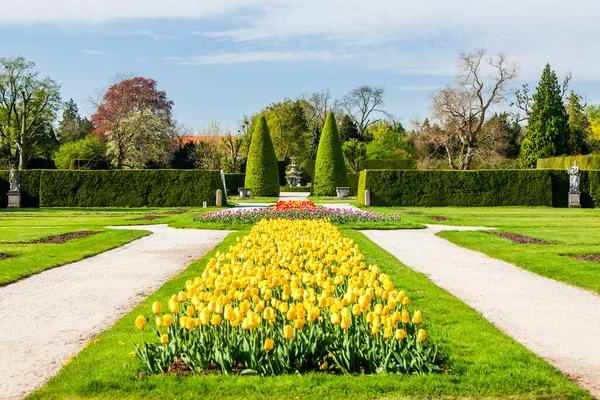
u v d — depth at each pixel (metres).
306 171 81.88
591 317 9.26
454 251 17.38
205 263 14.30
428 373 6.17
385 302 7.55
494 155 62.62
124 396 5.64
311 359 6.27
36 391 5.81
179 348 6.32
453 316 8.86
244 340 6.20
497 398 5.65
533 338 8.02
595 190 42.66
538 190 42.38
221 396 5.60
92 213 34.28
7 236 20.17
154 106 77.19
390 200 42.59
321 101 95.06
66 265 14.60
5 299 10.56
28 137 56.97
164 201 42.16
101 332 8.19
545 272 13.30
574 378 6.37
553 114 66.88
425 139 64.81
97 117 71.94
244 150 86.75
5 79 54.69
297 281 7.07
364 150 82.44
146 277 12.91
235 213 25.91
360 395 5.63
